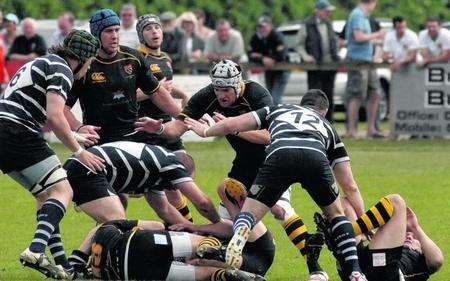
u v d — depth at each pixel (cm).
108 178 2630
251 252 2538
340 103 6675
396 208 2452
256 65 5772
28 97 2512
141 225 2531
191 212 3625
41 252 2462
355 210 2509
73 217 3575
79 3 8231
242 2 8588
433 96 5553
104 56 2864
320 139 2420
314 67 5678
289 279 2731
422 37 5572
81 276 2531
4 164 2531
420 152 5134
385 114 6650
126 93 2884
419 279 2558
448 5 8838
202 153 5141
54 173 2538
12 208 3744
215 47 5866
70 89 2598
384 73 6575
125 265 2417
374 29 5697
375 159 4897
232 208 2658
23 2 8094
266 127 2500
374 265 2450
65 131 2522
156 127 2786
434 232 3350
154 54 3300
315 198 2434
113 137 2891
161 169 2645
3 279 2625
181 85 5512
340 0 8831
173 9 8331
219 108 2738
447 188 4147
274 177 2381
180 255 2431
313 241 2467
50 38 6303
